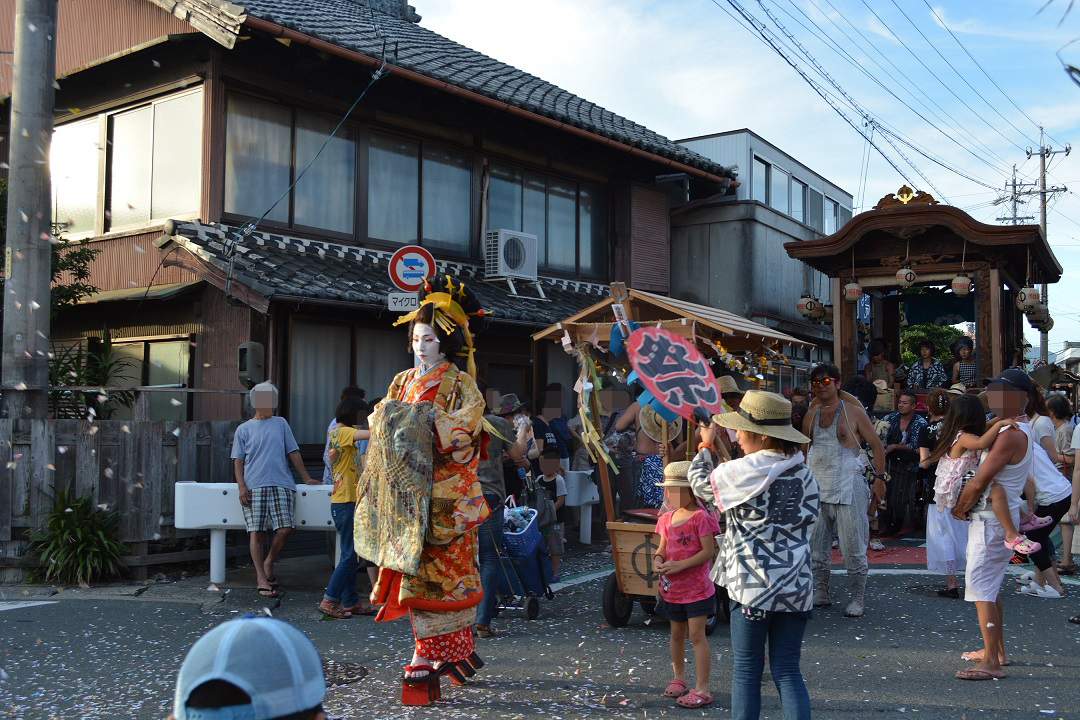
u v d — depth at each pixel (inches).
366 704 185.8
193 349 425.7
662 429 262.5
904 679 204.4
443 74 465.4
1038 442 315.0
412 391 188.5
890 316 713.6
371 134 485.7
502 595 274.4
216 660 48.6
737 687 148.9
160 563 325.7
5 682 199.0
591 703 186.4
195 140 425.1
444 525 180.7
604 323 261.1
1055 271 651.5
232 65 424.2
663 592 188.1
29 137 334.6
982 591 205.2
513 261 528.1
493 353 510.9
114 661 217.2
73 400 392.2
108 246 456.1
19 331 332.2
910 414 454.3
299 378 422.0
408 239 499.5
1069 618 266.5
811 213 842.2
